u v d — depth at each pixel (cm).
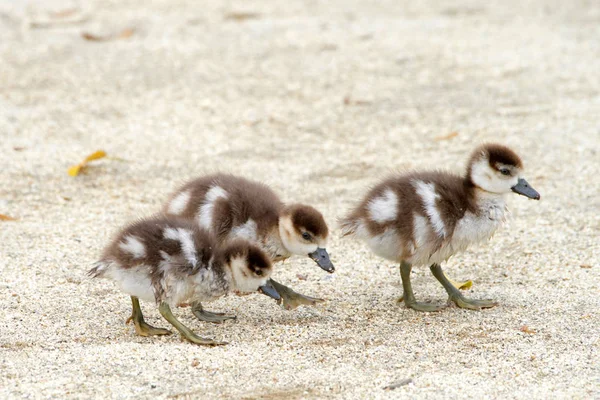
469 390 853
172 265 982
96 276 1006
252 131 1819
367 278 1205
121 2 2867
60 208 1434
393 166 1617
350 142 1755
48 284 1145
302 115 1906
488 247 1292
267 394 850
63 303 1094
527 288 1144
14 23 2562
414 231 1069
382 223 1084
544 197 1459
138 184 1545
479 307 1087
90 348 962
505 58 2223
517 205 1438
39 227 1349
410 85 2067
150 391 857
